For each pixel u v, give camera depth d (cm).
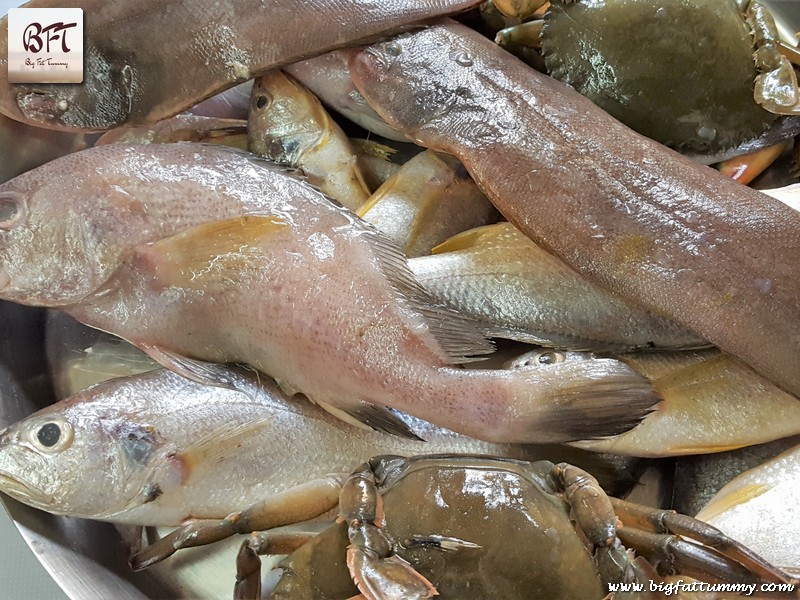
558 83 33
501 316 32
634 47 32
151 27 33
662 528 25
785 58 33
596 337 32
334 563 25
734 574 24
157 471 30
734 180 30
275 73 37
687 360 32
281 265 29
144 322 30
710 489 31
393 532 24
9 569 35
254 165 31
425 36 33
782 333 28
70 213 29
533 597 23
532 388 27
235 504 30
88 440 29
